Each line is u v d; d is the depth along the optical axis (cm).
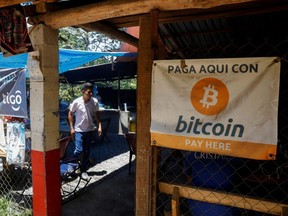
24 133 355
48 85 283
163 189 236
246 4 257
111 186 450
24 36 268
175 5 210
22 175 476
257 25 380
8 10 270
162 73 216
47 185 285
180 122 210
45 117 282
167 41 458
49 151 287
